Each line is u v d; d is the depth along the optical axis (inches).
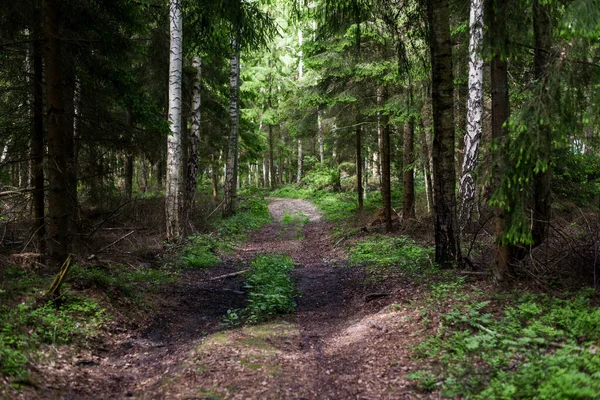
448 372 168.4
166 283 355.3
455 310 226.8
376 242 514.9
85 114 361.7
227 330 251.9
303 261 512.1
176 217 498.0
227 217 793.6
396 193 872.3
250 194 1290.6
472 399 144.9
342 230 671.1
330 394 163.8
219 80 748.0
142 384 177.5
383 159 600.1
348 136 821.9
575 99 185.3
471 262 306.2
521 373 151.8
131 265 378.6
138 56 498.3
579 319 181.2
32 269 285.0
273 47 998.4
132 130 374.0
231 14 301.1
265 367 185.5
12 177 461.1
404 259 401.4
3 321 187.9
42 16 289.4
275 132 1636.3
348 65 545.6
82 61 348.8
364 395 161.3
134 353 218.8
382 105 580.7
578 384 130.0
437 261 340.5
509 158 197.5
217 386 165.9
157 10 473.7
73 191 340.8
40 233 339.9
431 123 539.8
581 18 160.2
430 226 532.7
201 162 1048.2
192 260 440.8
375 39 502.0
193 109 639.8
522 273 255.0
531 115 185.0
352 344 222.4
